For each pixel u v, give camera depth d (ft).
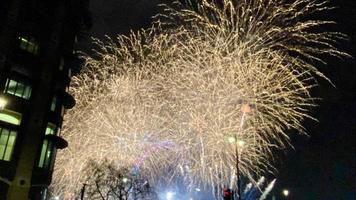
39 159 125.70
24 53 127.85
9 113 119.75
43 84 129.90
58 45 137.39
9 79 122.11
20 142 121.08
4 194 115.44
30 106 126.00
